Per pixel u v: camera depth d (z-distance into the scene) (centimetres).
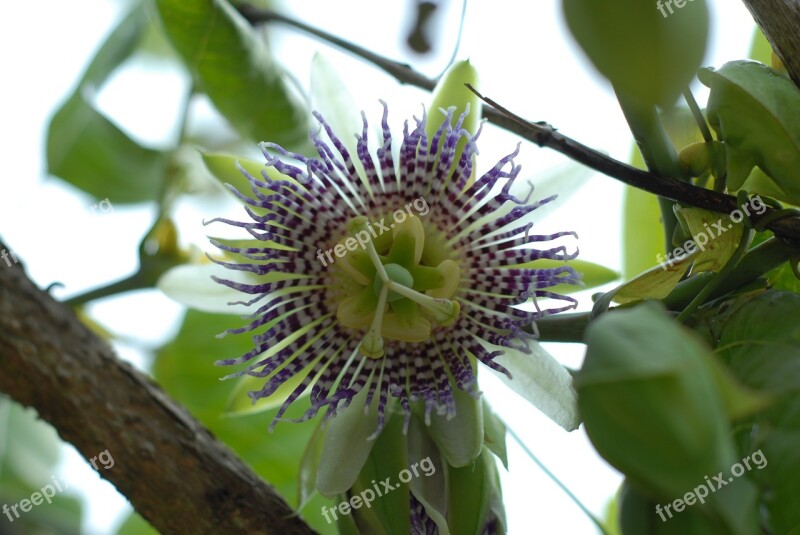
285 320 32
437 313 32
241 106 38
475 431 31
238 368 40
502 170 32
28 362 30
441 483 31
